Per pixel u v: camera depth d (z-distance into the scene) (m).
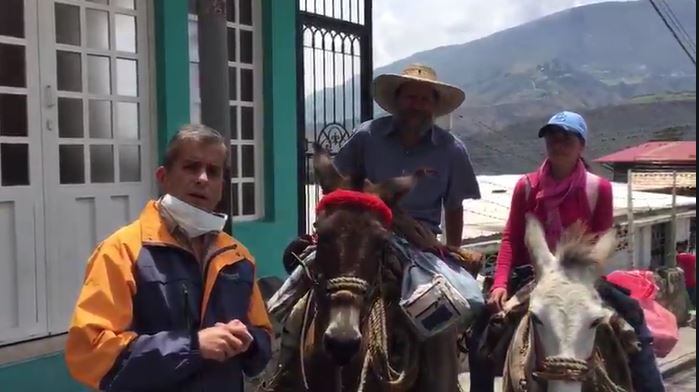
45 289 6.39
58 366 5.97
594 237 4.22
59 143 6.53
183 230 3.03
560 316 3.75
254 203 8.65
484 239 11.82
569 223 4.75
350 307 3.70
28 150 6.27
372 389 4.00
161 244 2.96
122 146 7.09
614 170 29.91
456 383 4.44
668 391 9.67
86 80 6.75
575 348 3.71
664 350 5.64
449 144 4.89
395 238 4.22
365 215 3.92
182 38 7.48
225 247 3.12
